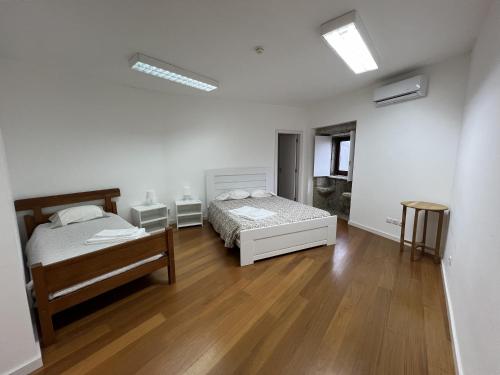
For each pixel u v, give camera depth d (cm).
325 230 314
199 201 404
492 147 127
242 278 239
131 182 361
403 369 138
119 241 209
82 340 160
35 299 155
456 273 184
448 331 168
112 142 337
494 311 96
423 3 161
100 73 294
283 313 187
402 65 276
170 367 140
